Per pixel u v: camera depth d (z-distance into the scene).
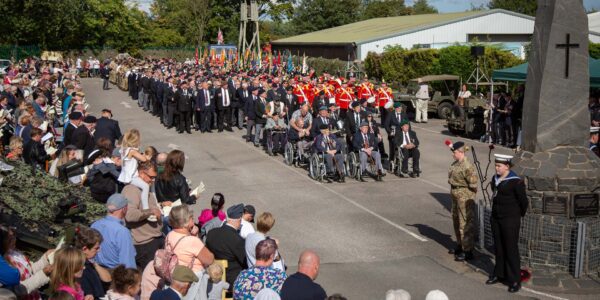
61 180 11.09
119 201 7.88
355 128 19.56
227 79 30.58
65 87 26.50
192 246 7.63
